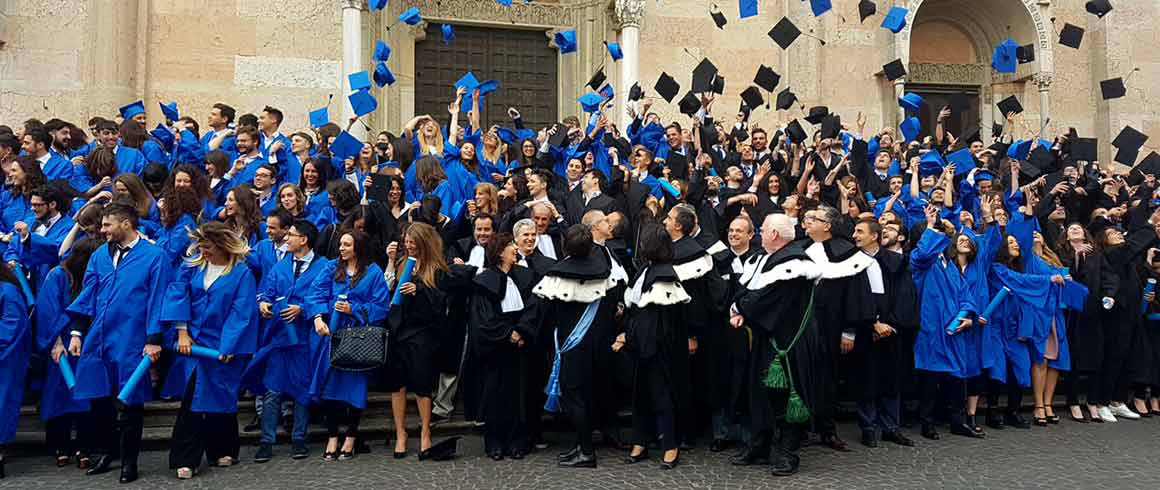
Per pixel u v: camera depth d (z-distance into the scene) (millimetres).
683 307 7168
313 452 7398
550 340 7488
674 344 7117
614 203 8719
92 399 6672
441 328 7395
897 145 13617
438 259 7289
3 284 6531
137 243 6703
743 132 12656
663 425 6996
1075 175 11891
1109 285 8953
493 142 11109
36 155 8992
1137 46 17812
